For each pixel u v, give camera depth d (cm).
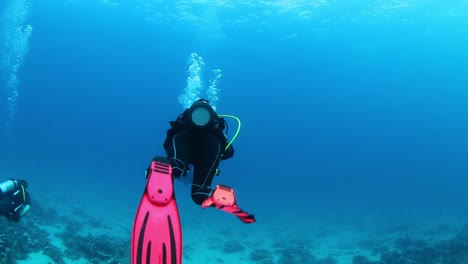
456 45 4647
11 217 587
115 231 1589
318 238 1998
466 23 3769
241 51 5100
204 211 2642
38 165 4241
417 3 3148
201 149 249
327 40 4359
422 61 5481
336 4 3142
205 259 1389
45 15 4722
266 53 5106
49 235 1217
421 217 2659
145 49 5934
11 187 572
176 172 220
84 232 1405
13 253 911
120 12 4038
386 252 1418
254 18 3612
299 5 3172
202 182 241
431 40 4416
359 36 4184
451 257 1277
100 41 5816
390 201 4366
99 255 1056
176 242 176
